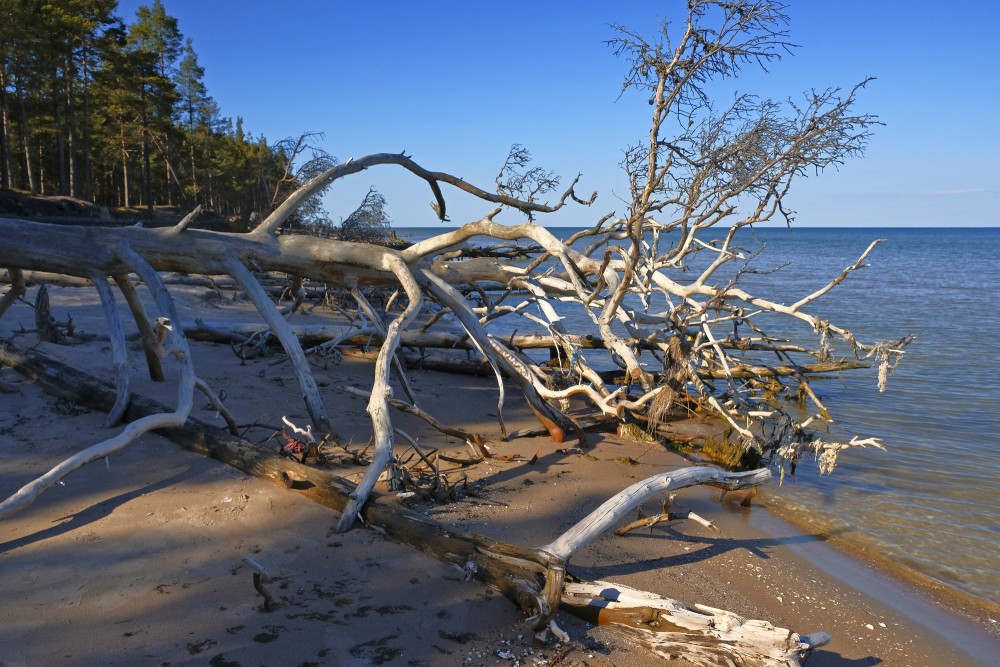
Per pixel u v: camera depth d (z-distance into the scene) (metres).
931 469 8.06
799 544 5.79
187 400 6.07
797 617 4.52
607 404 7.25
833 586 5.02
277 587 4.04
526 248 10.34
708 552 5.40
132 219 44.88
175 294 16.56
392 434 5.76
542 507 5.76
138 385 8.16
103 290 7.27
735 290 9.48
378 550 4.57
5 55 39.72
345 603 3.91
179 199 62.44
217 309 16.06
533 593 3.78
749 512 6.52
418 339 11.33
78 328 10.95
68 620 3.61
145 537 4.57
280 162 19.20
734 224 9.00
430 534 4.53
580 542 4.37
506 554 4.13
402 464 5.79
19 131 50.28
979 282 39.03
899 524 6.41
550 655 3.60
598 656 3.64
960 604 4.94
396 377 10.46
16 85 43.66
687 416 10.23
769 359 15.44
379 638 3.60
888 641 4.35
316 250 8.25
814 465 8.23
